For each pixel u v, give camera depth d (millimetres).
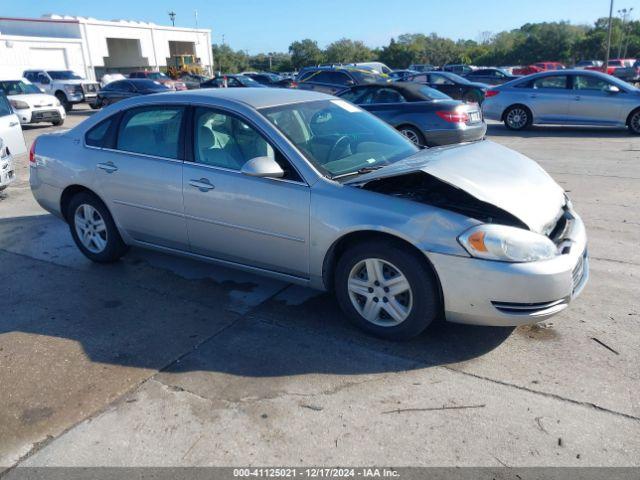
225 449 2721
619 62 48938
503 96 14148
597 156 10070
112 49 54406
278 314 4125
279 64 98188
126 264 5223
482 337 3699
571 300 3414
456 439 2742
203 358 3541
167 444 2766
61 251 5637
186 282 4766
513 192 3539
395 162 4145
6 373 3416
